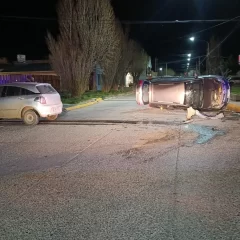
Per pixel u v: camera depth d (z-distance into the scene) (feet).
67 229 14.17
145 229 14.06
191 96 48.62
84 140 33.81
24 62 140.05
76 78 89.15
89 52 91.71
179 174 21.67
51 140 34.01
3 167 24.12
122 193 18.34
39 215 15.66
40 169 23.45
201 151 28.12
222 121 45.68
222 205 16.48
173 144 31.22
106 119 49.42
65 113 58.34
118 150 28.99
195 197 17.60
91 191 18.75
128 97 106.63
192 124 43.50
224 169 22.65
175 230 13.94
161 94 50.78
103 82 121.80
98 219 15.10
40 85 45.78
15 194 18.51
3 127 43.14
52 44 91.45
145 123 44.96
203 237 13.32
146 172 22.24
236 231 13.79
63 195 18.20
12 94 45.21
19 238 13.47
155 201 17.11
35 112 44.73
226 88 48.65
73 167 23.79
